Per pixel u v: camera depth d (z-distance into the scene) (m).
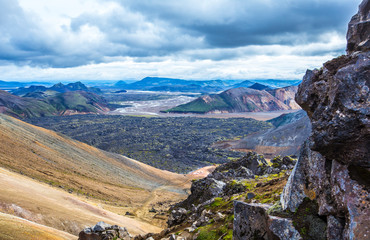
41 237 31.92
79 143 170.12
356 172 8.72
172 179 169.38
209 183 53.91
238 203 13.50
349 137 8.22
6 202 44.66
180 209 36.84
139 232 55.91
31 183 66.44
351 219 8.25
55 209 51.41
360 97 8.16
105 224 29.16
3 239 28.00
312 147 9.58
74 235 44.28
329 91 9.54
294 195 10.93
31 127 151.75
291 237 10.02
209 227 21.12
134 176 153.00
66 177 102.38
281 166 54.78
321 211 9.60
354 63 9.17
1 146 103.06
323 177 10.05
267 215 11.46
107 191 105.94
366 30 10.95
